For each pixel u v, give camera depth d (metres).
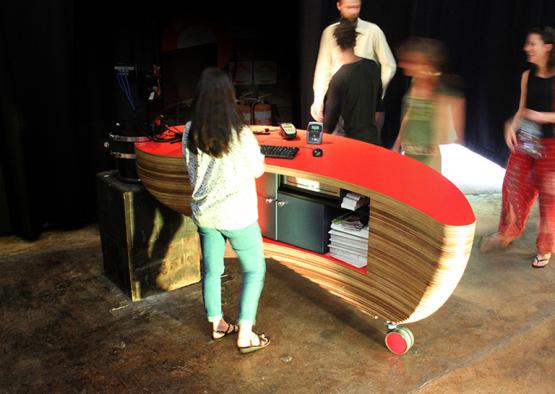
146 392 2.29
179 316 2.88
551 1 4.72
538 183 3.29
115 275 3.16
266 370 2.44
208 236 2.38
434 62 3.23
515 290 3.17
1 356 2.52
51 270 3.38
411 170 2.55
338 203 2.56
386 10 4.33
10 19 3.40
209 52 3.29
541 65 3.08
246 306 2.47
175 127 3.35
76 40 3.66
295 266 2.77
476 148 5.01
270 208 2.82
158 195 2.83
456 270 2.08
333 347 2.61
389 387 2.32
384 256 2.34
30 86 3.57
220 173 2.21
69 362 2.49
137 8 3.79
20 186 3.64
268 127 3.47
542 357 2.53
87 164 3.98
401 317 2.36
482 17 4.65
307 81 4.17
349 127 4.20
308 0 4.01
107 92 3.86
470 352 2.56
